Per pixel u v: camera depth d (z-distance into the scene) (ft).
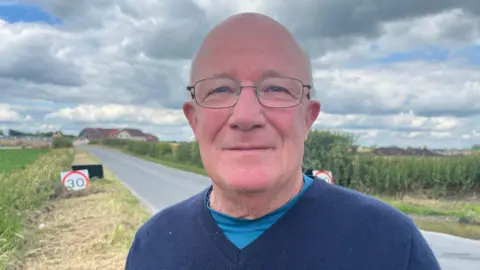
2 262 5.61
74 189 13.60
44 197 12.08
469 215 10.54
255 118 1.21
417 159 15.89
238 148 1.24
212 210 1.40
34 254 6.26
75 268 5.57
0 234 6.69
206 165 1.31
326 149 16.53
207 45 1.31
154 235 1.52
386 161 15.99
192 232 1.41
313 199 1.36
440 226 9.54
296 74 1.28
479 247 7.28
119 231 7.29
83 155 51.42
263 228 1.32
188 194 14.58
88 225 8.02
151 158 44.32
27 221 8.53
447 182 15.12
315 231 1.30
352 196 1.41
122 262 5.82
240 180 1.22
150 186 17.10
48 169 19.58
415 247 1.32
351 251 1.28
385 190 15.76
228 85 1.26
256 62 1.24
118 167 29.73
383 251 1.29
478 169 15.07
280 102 1.25
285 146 1.26
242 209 1.32
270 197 1.29
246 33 1.26
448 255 6.77
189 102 1.40
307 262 1.27
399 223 1.34
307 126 1.40
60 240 7.04
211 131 1.27
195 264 1.36
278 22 1.31
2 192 10.43
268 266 1.28
